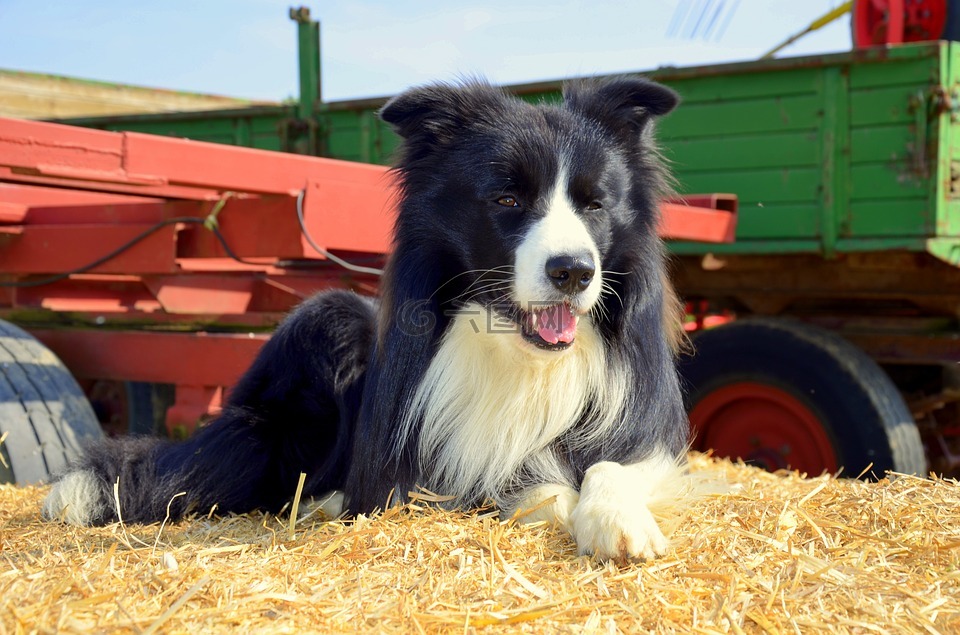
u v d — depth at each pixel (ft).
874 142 16.90
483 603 7.58
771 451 17.87
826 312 20.30
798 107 17.69
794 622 7.27
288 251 14.40
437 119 11.44
